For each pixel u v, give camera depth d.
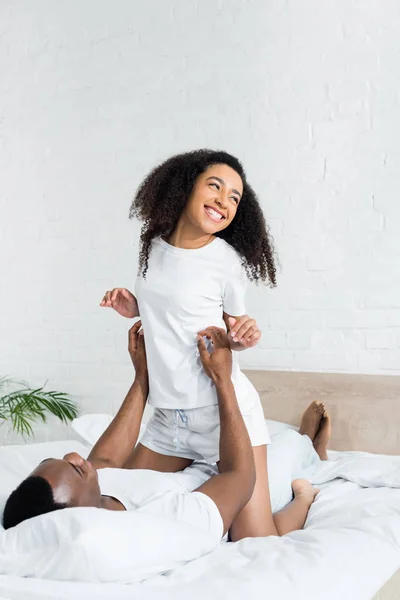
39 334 3.39
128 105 3.22
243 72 2.99
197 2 3.08
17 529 1.29
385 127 2.76
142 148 3.19
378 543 1.55
